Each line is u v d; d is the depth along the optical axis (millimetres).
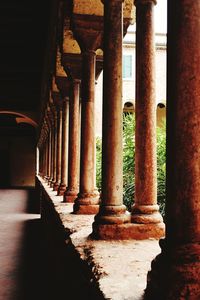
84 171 4652
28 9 10617
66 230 3557
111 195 3156
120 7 3352
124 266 2170
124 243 2859
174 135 1656
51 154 11555
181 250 1605
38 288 5586
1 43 12906
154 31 3113
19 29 11789
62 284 3930
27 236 10039
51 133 11609
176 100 1651
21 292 5406
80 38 4570
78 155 6141
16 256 7664
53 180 10969
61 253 4152
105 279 1931
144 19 3086
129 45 16094
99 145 8633
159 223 3084
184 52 1636
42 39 12445
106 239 3000
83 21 4520
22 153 31141
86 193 4625
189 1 1639
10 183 30938
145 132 3066
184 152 1631
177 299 1548
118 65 3311
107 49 3318
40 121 18672
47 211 8414
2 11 10867
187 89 1630
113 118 3279
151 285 1674
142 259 2340
